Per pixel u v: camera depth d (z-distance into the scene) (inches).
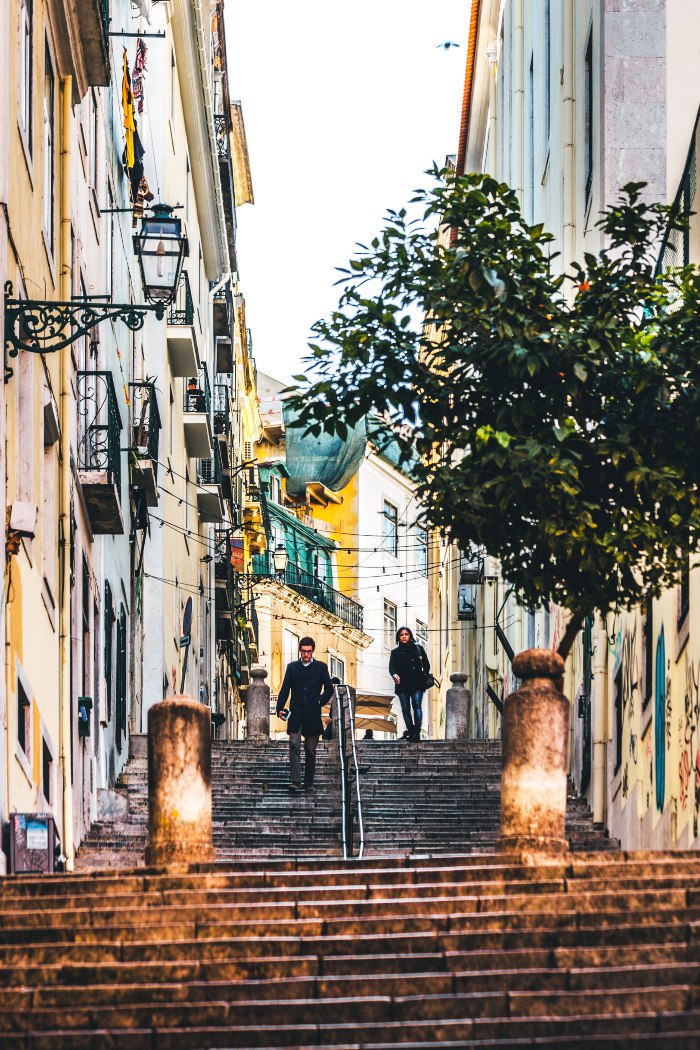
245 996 584.4
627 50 1501.0
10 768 920.3
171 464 2092.8
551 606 1797.5
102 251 1475.1
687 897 652.1
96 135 1432.1
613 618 1384.1
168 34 2196.1
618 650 1355.8
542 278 931.3
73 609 1229.1
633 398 920.9
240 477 3213.6
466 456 911.7
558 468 876.6
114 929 634.2
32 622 1020.5
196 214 2667.3
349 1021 568.7
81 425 1311.5
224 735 3080.7
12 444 967.0
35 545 1037.8
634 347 924.6
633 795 1269.7
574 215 1712.6
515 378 918.4
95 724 1353.3
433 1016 568.7
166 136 2143.2
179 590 2190.0
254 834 1246.3
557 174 1844.2
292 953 619.8
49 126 1170.6
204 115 2498.8
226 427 2588.6
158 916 650.8
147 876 704.4
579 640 1541.6
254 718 1867.6
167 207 1167.0
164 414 1990.7
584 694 1502.2
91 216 1381.6
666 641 1147.3
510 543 925.8
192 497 2455.7
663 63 1498.5
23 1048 550.6
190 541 2388.0
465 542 925.2
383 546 4084.6
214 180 2689.5
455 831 1263.5
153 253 1155.9
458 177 936.3
